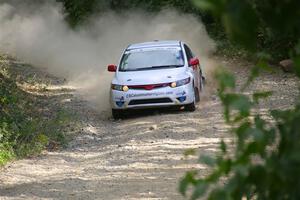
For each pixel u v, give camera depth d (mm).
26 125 31734
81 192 21562
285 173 4641
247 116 5953
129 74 36062
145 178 22953
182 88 35094
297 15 4453
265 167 5027
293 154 4617
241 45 4785
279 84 41906
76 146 29953
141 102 35188
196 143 28109
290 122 5098
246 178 5074
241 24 4539
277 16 4539
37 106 39375
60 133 31406
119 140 30359
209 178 5355
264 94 6484
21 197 21250
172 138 29609
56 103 40594
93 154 28062
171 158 25781
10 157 27344
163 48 38062
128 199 20172
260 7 4703
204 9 4648
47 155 28344
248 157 5383
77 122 34344
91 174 24281
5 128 30031
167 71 35844
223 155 6023
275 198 4996
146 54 37625
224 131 30125
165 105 35219
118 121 35312
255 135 5422
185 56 37438
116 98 35312
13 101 37312
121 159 26438
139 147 28375
